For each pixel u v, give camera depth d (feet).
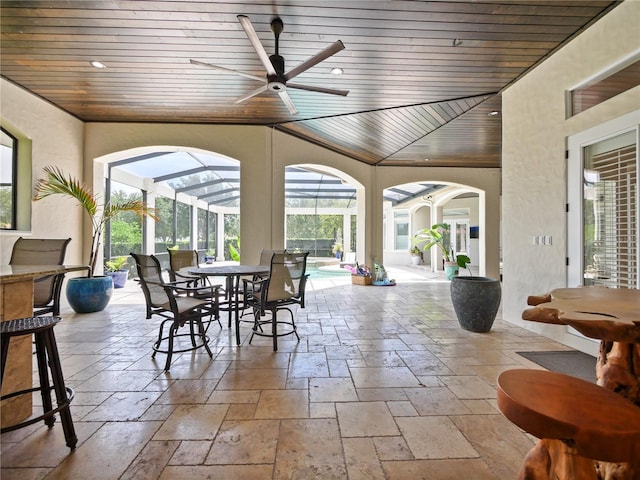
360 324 13.20
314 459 5.22
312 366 8.90
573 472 3.02
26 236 13.42
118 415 6.46
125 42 10.36
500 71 12.16
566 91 10.66
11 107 12.85
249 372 8.50
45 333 5.36
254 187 17.42
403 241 46.85
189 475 4.87
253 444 5.58
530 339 11.24
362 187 25.12
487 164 26.09
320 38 10.14
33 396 7.20
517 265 12.91
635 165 8.62
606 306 3.84
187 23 9.44
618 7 8.84
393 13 8.98
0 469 4.97
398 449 5.46
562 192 10.84
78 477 4.82
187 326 12.77
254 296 11.39
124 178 23.67
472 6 8.76
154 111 15.75
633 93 8.63
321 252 41.57
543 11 8.98
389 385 7.78
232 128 17.39
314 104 14.97
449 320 13.84
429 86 13.29
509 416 3.00
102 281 15.08
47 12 8.96
